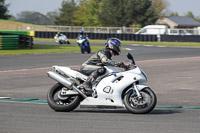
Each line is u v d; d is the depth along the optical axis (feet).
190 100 121.90
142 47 460.14
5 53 323.98
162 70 213.66
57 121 81.76
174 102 117.39
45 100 116.47
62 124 78.59
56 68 96.37
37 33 652.48
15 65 232.32
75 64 240.73
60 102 95.61
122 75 92.89
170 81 169.37
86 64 96.63
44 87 148.66
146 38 589.32
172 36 578.25
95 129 74.13
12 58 283.59
